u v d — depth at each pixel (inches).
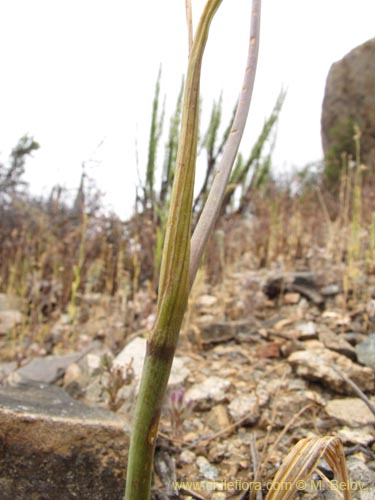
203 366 13.8
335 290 18.4
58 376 13.6
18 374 13.8
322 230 26.4
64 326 19.3
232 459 9.5
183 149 4.3
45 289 22.3
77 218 26.2
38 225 26.3
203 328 16.0
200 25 4.5
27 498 7.9
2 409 8.4
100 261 21.6
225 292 19.7
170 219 4.3
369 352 13.1
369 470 8.5
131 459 4.6
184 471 9.2
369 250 19.6
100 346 16.9
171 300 4.3
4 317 20.8
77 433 8.4
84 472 8.2
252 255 26.7
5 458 8.1
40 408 9.2
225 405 11.4
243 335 15.7
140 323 17.7
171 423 10.3
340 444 5.5
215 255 23.8
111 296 22.9
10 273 23.2
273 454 9.5
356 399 11.2
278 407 11.1
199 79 4.5
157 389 4.5
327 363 12.2
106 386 12.6
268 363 13.6
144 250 23.3
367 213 22.8
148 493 4.7
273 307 18.6
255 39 5.3
